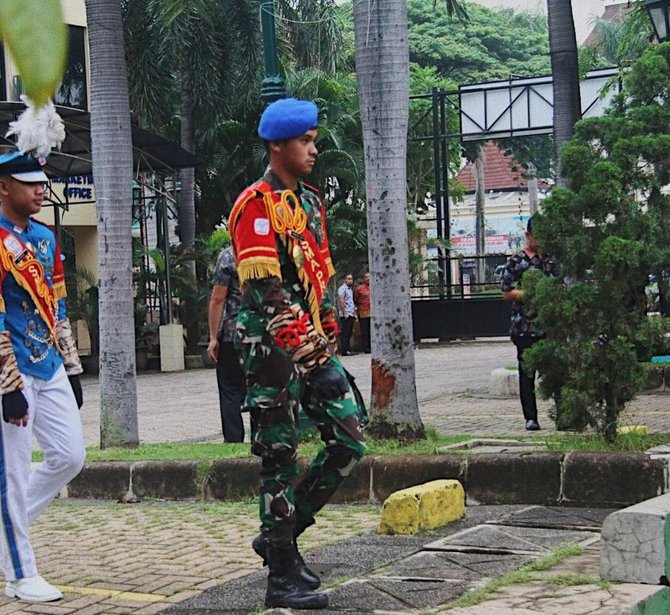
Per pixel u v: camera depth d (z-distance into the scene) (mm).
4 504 5145
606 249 6848
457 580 4633
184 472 8102
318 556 5430
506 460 6832
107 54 9766
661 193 7250
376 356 8391
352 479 7336
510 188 55750
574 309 7000
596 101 24031
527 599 4090
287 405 4148
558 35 12172
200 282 28125
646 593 4105
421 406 13992
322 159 28656
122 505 8062
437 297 29719
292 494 4246
